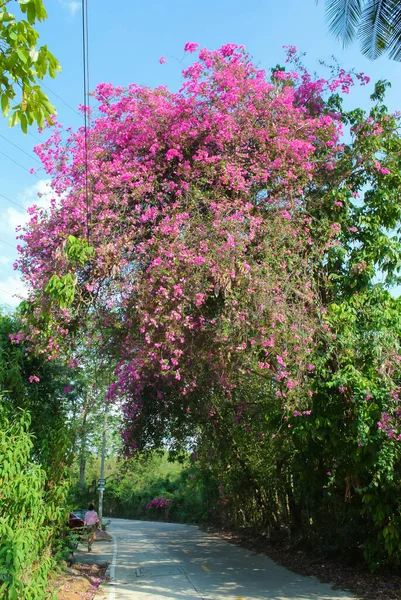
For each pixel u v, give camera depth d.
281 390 9.27
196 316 8.53
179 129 8.66
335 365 8.94
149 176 8.62
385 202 10.02
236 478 18.36
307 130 9.77
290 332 8.23
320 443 10.29
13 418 7.45
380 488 8.97
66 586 8.72
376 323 8.61
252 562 12.97
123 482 48.19
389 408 8.05
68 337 8.74
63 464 8.91
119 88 9.41
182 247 7.80
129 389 14.39
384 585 8.73
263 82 9.41
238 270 7.98
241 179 8.49
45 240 8.34
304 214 9.55
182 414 15.80
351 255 9.96
